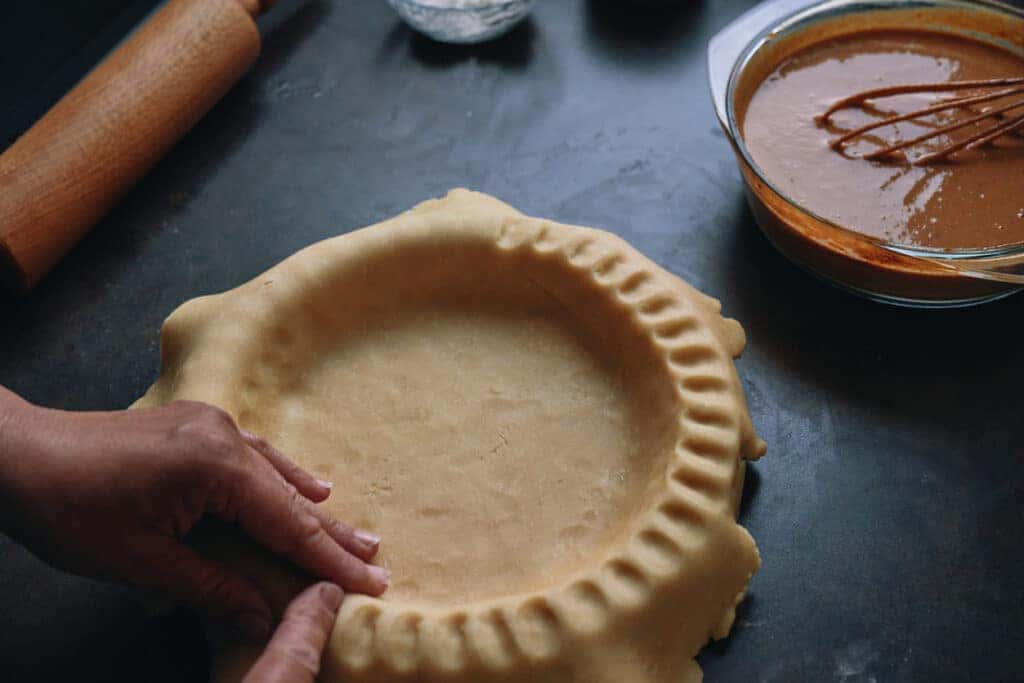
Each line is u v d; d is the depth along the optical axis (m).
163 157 0.90
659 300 0.72
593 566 0.64
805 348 0.79
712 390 0.69
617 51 0.96
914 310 0.80
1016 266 0.72
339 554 0.64
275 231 0.86
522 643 0.62
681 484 0.66
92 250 0.86
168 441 0.62
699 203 0.86
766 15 0.85
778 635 0.69
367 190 0.88
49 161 0.81
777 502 0.73
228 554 0.65
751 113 0.83
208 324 0.72
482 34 0.95
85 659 0.69
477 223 0.74
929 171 0.78
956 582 0.70
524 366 0.72
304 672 0.61
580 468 0.69
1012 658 0.68
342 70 0.95
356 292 0.74
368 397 0.72
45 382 0.80
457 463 0.69
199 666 0.68
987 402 0.76
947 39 0.85
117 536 0.62
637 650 0.64
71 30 0.96
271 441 0.70
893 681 0.67
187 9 0.88
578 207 0.86
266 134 0.92
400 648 0.63
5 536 0.74
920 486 0.73
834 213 0.77
